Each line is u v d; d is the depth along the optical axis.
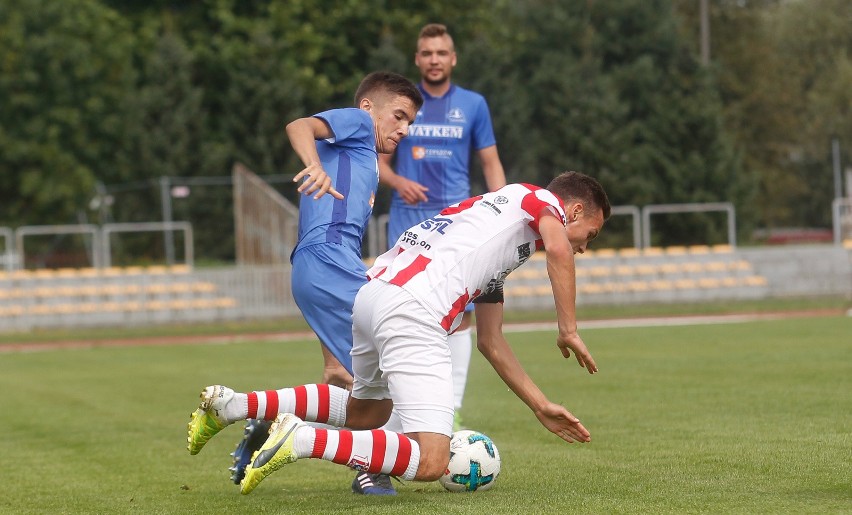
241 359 50.66
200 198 92.88
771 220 180.75
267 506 16.78
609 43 133.12
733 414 26.66
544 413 17.33
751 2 178.25
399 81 20.08
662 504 15.48
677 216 90.69
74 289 77.56
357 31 120.62
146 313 77.00
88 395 37.81
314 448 15.76
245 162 105.31
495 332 17.86
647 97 124.94
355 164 19.31
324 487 19.20
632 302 82.12
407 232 17.11
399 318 16.19
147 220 92.25
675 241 91.69
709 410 27.64
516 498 16.47
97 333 71.69
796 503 15.34
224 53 110.50
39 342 66.38
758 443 21.75
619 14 133.00
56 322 75.75
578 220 17.05
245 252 77.69
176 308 77.19
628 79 126.19
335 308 18.80
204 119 105.88
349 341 18.81
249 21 115.25
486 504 15.89
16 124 99.94
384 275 16.67
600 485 17.58
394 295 16.28
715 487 16.98
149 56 111.50
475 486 17.61
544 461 20.86
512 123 113.94
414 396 16.09
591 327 63.78
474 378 39.88
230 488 19.30
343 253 18.97
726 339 51.75
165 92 105.25
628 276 83.19
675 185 118.94
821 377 34.25
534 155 116.31
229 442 26.17
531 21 135.38
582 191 16.98
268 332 69.00
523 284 80.81
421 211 26.42
